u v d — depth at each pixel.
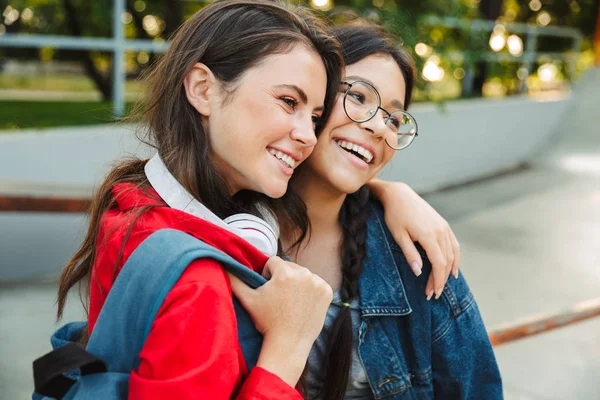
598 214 5.57
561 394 2.82
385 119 1.25
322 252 1.34
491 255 4.48
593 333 3.45
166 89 1.09
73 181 3.94
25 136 3.72
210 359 0.90
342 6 4.90
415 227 1.31
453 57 5.86
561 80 9.60
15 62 8.03
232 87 1.04
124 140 3.94
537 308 3.63
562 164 7.46
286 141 1.06
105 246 1.02
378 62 1.24
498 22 7.68
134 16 6.16
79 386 0.95
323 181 1.29
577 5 10.04
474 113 6.53
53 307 3.26
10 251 3.71
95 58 6.91
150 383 0.87
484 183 6.52
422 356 1.32
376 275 1.31
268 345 1.02
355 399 1.33
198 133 1.08
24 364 2.66
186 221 1.01
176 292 0.91
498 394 1.39
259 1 1.11
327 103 1.18
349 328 1.24
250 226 1.11
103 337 0.95
